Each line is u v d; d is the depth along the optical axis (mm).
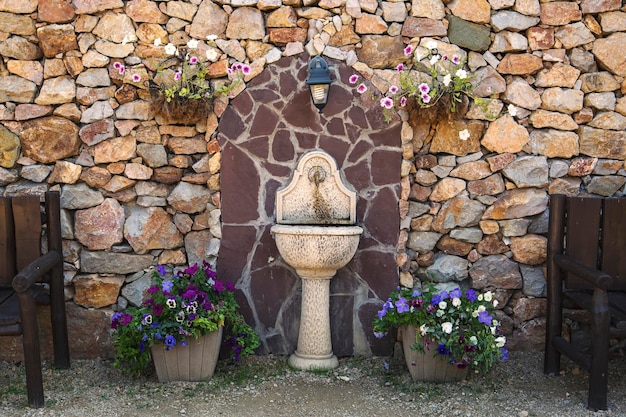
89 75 3723
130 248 3793
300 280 3852
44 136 3727
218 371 3643
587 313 3742
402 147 3795
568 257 3516
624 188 3875
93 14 3717
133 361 3477
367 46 3779
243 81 3770
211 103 3754
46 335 3785
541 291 3887
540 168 3830
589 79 3850
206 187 3832
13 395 3326
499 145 3820
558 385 3492
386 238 3830
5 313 3160
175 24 3744
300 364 3676
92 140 3734
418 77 3779
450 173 3846
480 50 3814
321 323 3678
